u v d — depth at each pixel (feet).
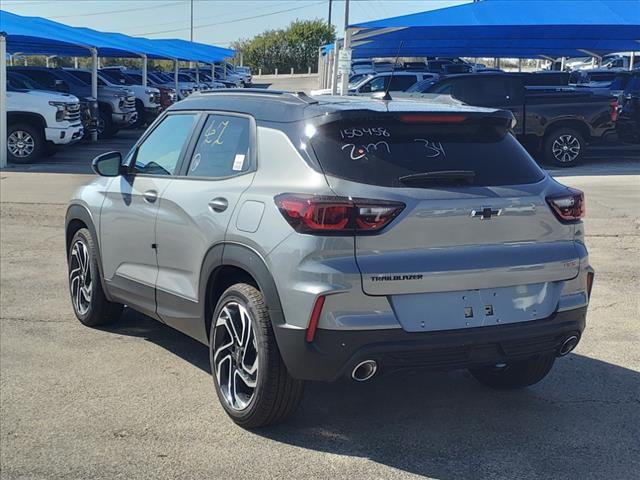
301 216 12.04
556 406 15.02
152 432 13.71
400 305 12.04
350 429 13.88
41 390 15.61
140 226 16.63
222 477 12.13
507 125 13.89
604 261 27.17
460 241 12.40
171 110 17.28
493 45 67.72
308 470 12.35
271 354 12.73
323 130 12.83
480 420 14.34
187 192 15.15
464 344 12.25
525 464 12.61
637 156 60.03
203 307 14.67
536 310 13.00
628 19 47.32
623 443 13.41
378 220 11.91
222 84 133.08
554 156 53.31
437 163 12.80
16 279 24.63
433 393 15.65
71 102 57.72
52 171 51.90
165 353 17.88
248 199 13.32
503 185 12.98
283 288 12.22
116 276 17.93
